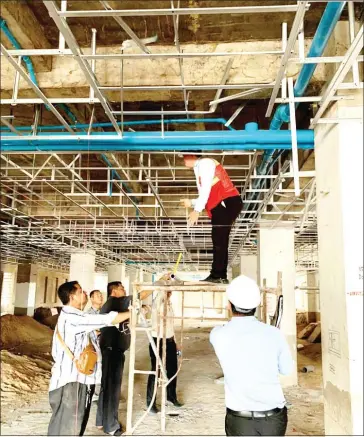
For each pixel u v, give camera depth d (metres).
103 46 3.66
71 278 11.70
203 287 3.98
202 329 16.78
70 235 9.68
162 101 4.02
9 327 12.77
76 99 3.04
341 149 2.96
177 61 3.60
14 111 4.46
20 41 3.24
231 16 3.23
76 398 3.22
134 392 6.33
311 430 4.83
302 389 6.77
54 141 3.63
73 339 3.30
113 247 12.26
